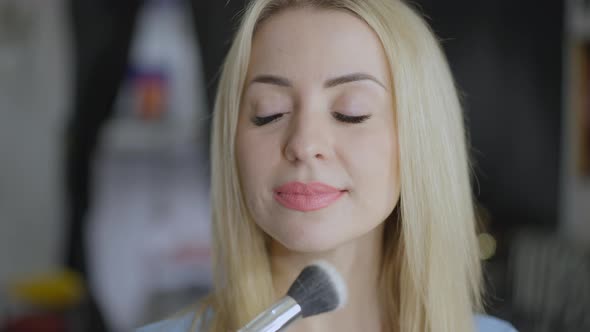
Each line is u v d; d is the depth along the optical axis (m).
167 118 2.72
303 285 0.58
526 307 2.04
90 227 2.49
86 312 2.41
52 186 2.61
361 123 0.67
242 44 0.69
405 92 0.69
